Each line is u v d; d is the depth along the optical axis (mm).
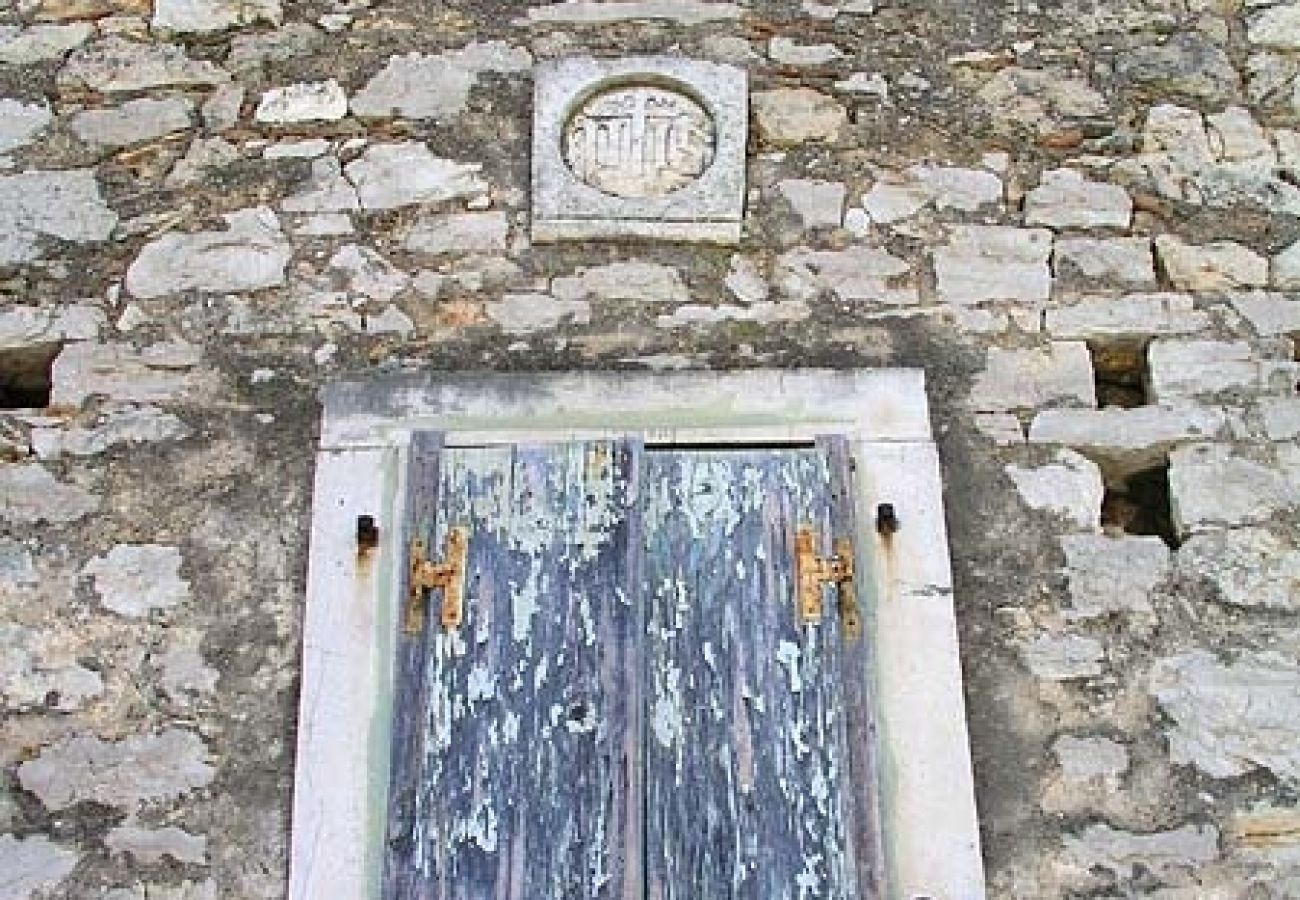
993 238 4887
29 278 4801
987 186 4973
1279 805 4125
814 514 4309
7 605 4324
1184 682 4254
